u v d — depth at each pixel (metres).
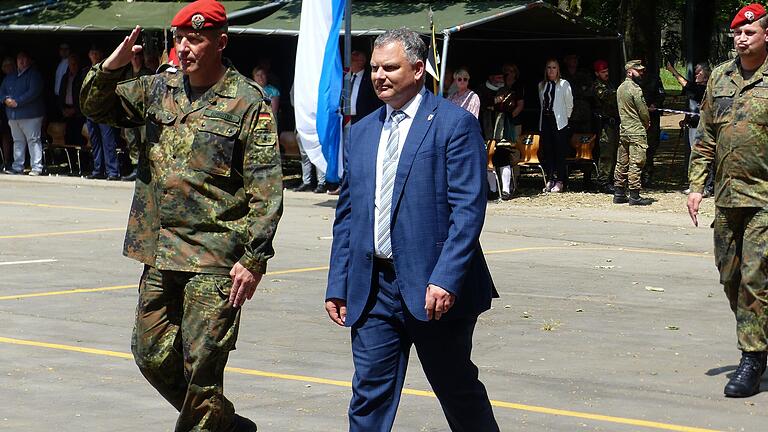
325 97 18.02
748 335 7.55
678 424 6.90
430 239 5.25
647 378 7.99
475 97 18.53
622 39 21.62
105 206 18.66
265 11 21.73
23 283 11.66
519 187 21.64
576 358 8.57
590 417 7.02
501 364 8.37
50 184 22.09
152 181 5.57
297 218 17.27
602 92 20.25
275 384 7.79
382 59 5.30
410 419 6.96
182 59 5.44
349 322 5.36
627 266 12.98
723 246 7.70
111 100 5.66
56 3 23.33
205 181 5.43
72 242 14.55
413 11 20.11
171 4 22.84
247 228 5.45
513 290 11.40
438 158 5.27
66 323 9.75
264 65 22.06
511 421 6.92
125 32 22.72
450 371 5.36
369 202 5.34
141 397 7.43
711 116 7.68
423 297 5.22
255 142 5.40
